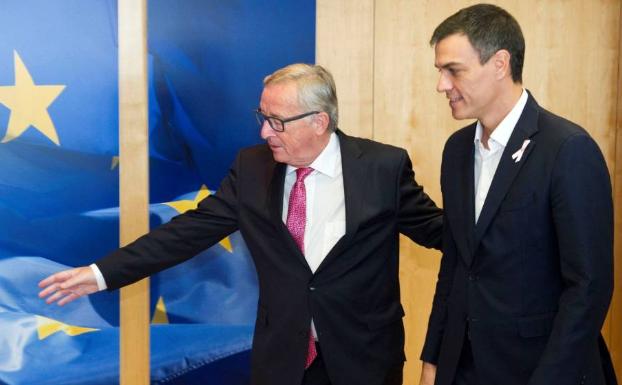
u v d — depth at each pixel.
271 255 1.82
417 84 2.62
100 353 2.58
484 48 1.47
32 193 2.52
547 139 1.47
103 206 2.54
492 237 1.52
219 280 2.62
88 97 2.51
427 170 2.64
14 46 2.49
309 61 2.59
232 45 2.56
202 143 2.58
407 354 2.74
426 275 2.71
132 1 2.49
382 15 2.61
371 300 1.82
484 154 1.59
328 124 1.79
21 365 2.54
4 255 2.52
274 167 1.89
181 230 1.95
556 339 1.37
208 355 2.63
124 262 1.92
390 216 1.84
